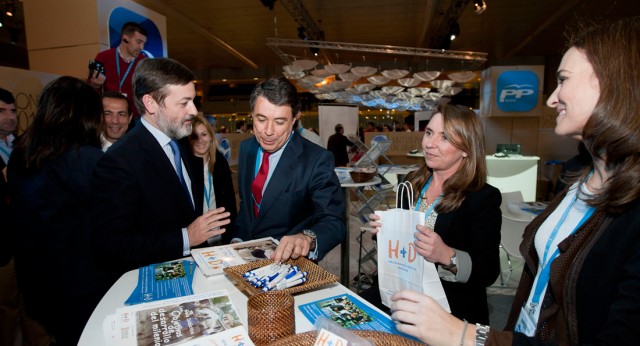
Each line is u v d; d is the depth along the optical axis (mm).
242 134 6488
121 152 1199
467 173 1298
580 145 1177
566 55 619
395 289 886
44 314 1427
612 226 578
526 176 4988
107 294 951
